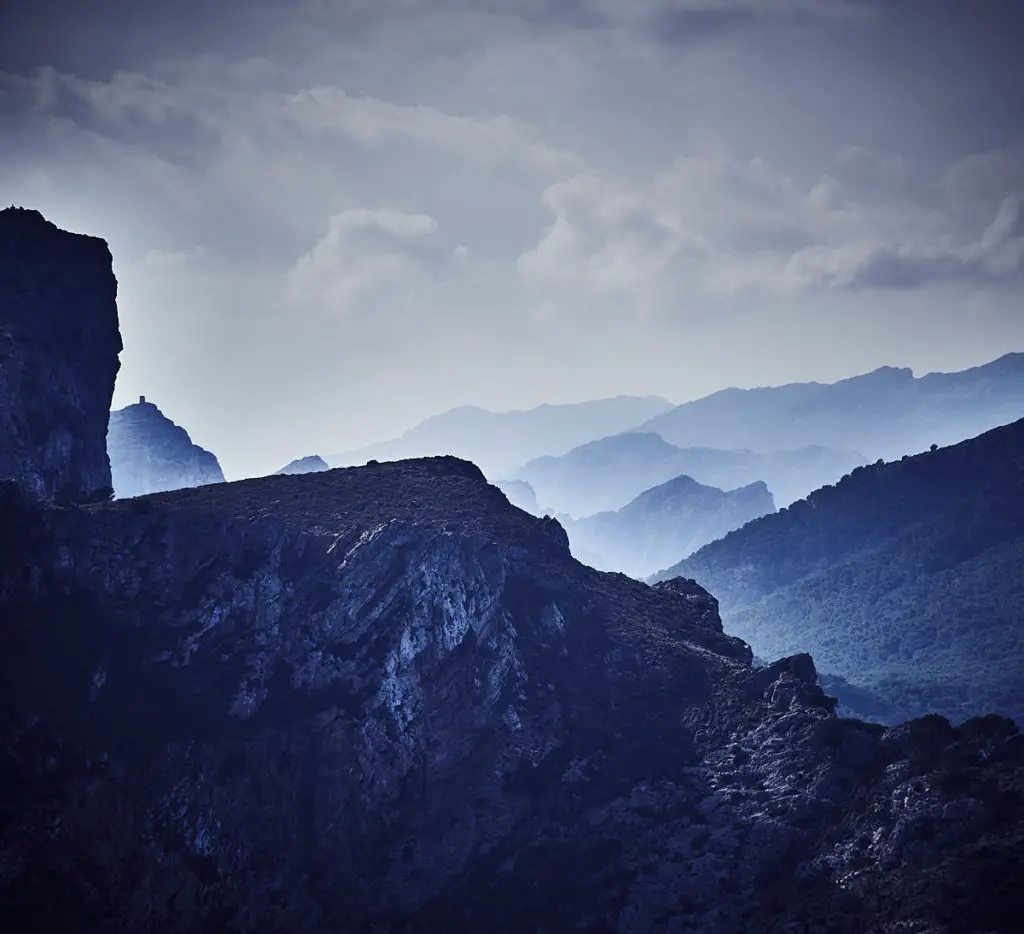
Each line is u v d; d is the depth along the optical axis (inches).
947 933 6550.2
